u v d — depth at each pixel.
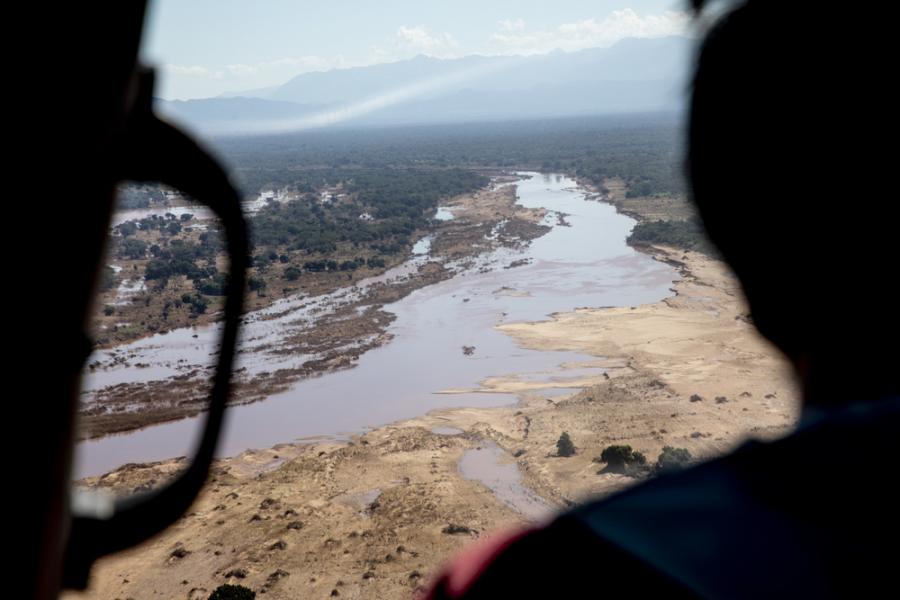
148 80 1.40
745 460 1.22
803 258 1.29
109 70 1.25
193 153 1.51
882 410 1.16
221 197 1.57
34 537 1.20
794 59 1.29
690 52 1.51
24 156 1.15
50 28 1.16
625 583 1.10
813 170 1.27
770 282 1.35
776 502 1.12
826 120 1.26
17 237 1.16
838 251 1.26
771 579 1.05
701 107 1.45
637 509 1.19
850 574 1.03
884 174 1.23
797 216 1.29
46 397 1.21
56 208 1.19
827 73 1.26
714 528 1.11
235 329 1.66
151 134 1.43
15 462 1.17
